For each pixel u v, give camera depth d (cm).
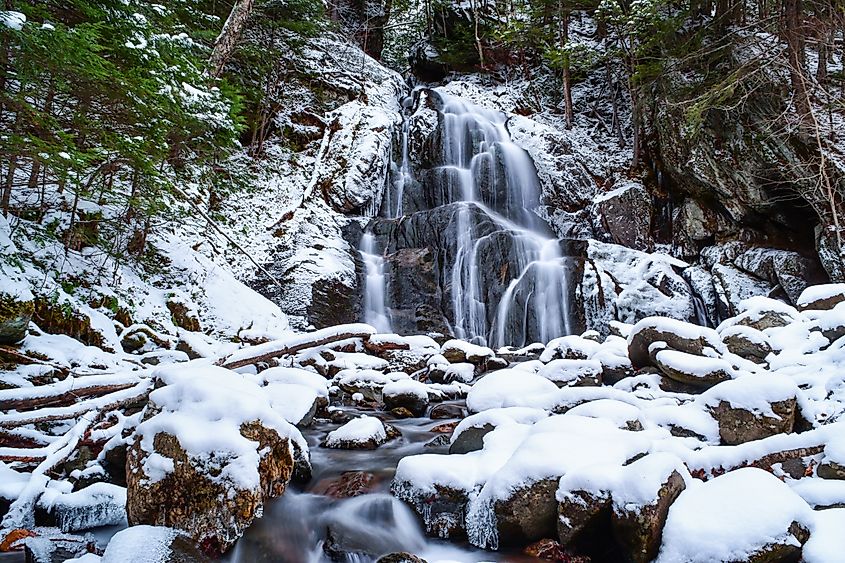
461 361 789
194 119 635
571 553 277
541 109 1811
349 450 438
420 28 2212
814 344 574
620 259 1198
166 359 601
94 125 564
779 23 1139
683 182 1320
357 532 319
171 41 641
